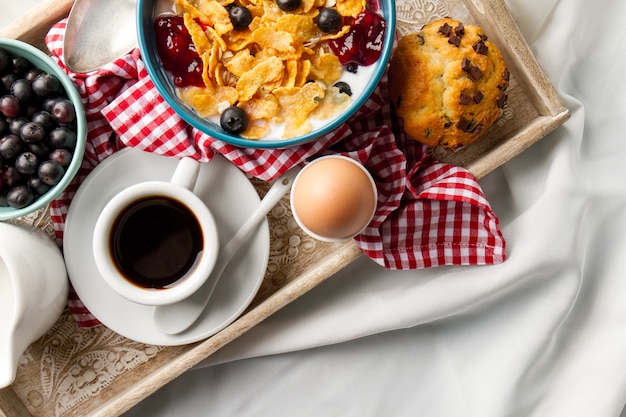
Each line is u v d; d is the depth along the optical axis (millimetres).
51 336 595
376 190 559
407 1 590
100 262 540
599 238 633
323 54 530
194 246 563
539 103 569
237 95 530
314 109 535
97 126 576
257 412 646
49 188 553
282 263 593
